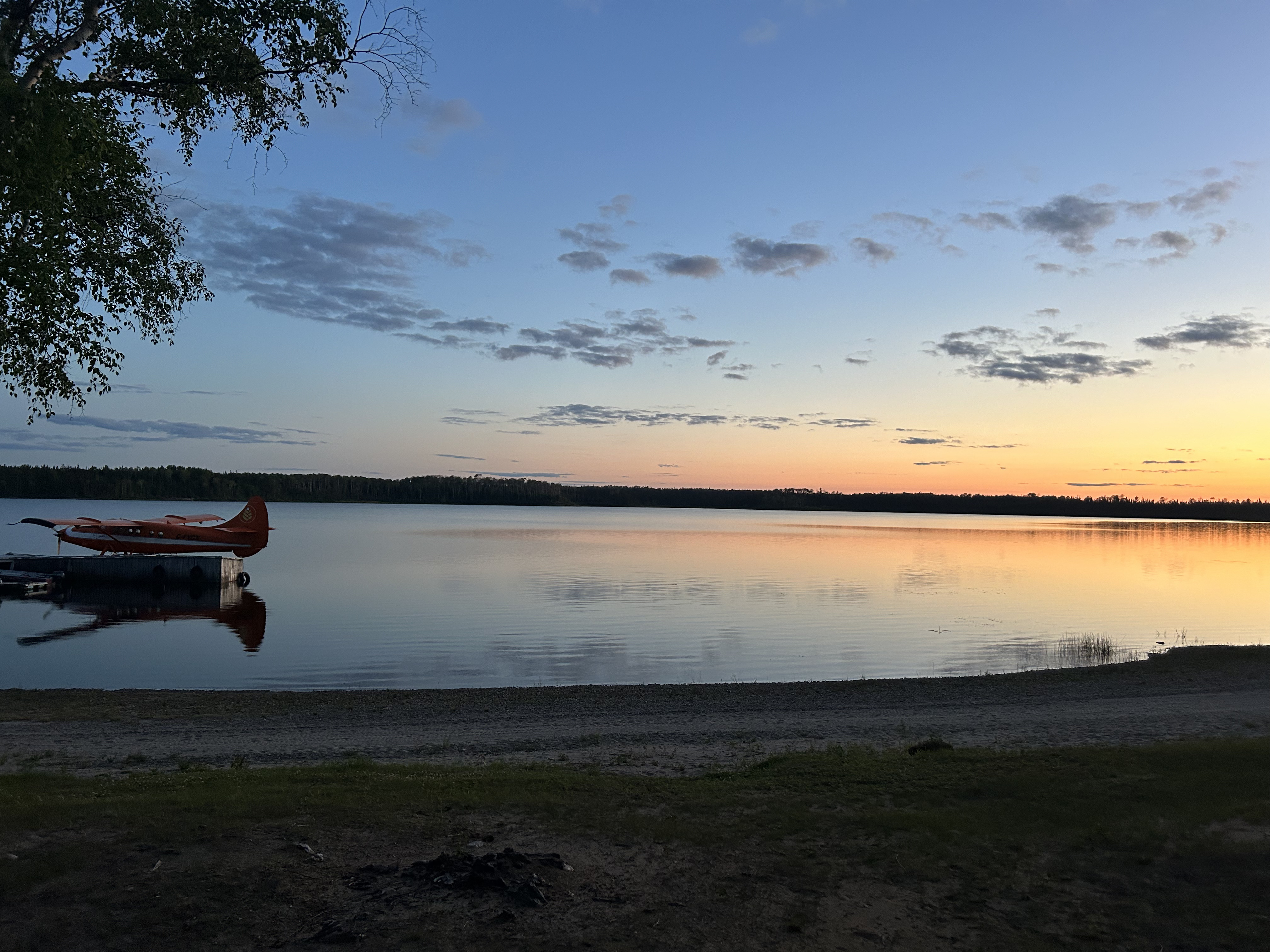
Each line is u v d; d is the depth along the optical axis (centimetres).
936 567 6588
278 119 980
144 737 1431
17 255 792
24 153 749
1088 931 532
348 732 1492
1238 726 1495
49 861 602
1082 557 8406
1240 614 3912
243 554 5212
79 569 4500
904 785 920
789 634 3077
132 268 953
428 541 9219
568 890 590
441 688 2038
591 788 924
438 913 540
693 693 1947
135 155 931
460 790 900
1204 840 679
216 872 595
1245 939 514
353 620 3344
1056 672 2248
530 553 7481
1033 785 891
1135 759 1022
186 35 888
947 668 2439
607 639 2900
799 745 1368
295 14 889
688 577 5369
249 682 2147
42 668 2331
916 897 590
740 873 635
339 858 642
